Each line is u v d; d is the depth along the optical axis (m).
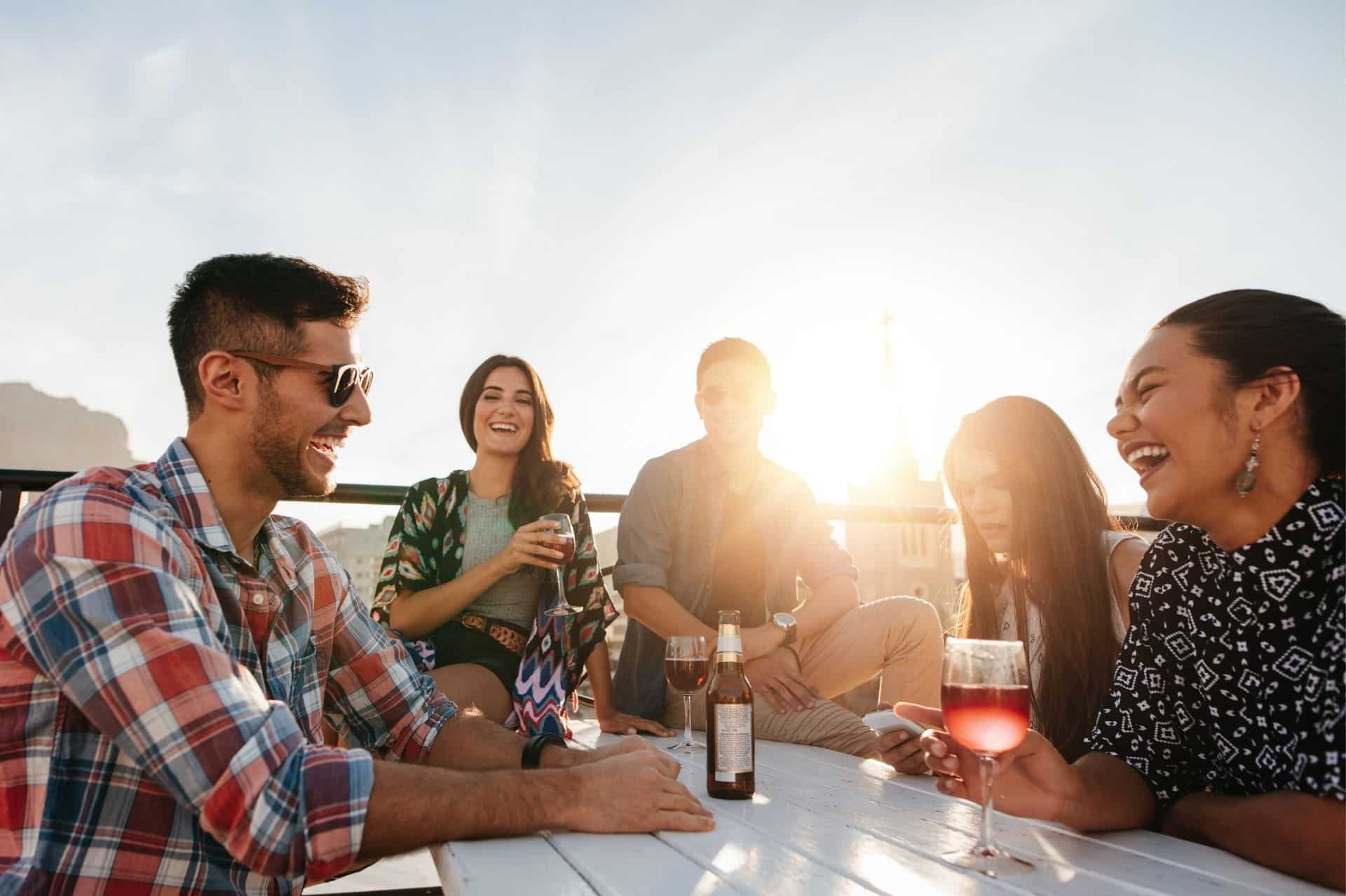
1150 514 1.10
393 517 2.94
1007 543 1.91
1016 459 1.87
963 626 2.08
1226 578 1.10
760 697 2.22
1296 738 0.97
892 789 1.39
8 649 1.02
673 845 1.02
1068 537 1.83
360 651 1.49
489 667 2.33
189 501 1.21
